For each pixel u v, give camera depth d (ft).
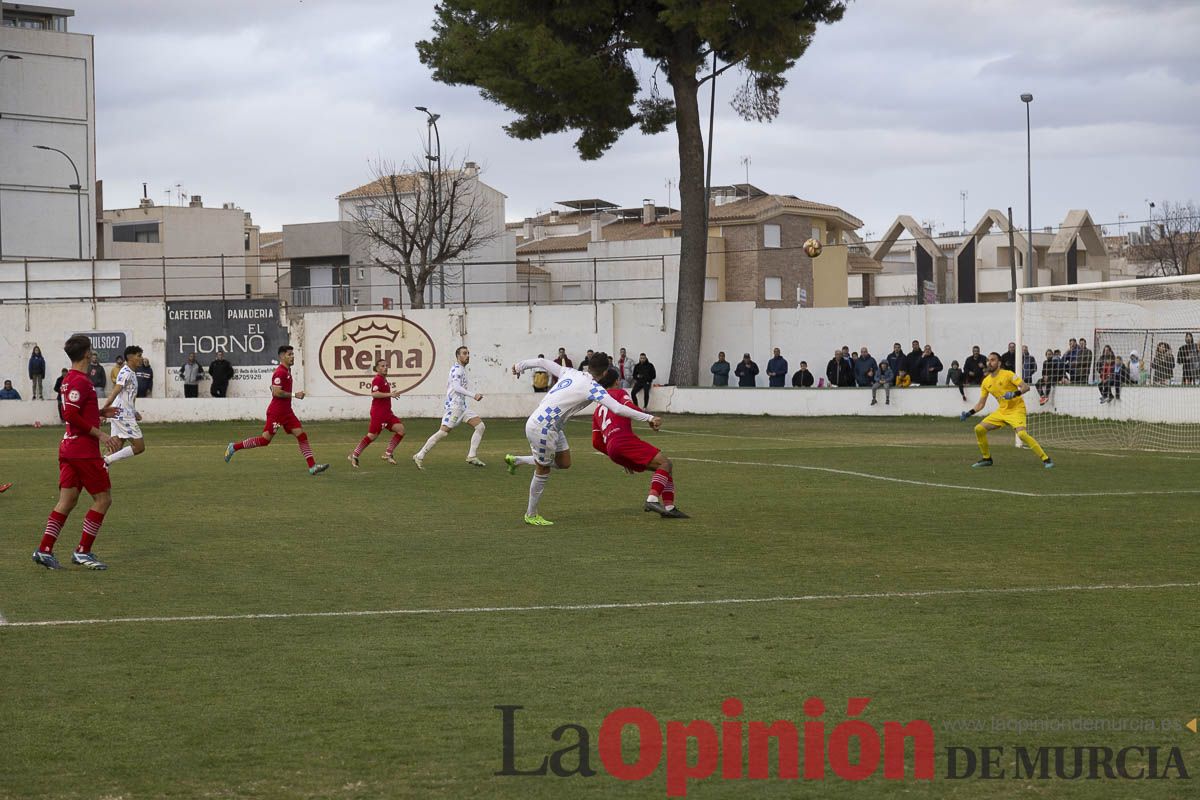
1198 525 57.21
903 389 156.66
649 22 162.61
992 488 73.31
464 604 39.50
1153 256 338.75
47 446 116.98
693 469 86.17
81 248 244.83
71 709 27.89
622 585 42.65
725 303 189.88
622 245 276.00
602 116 164.55
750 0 150.61
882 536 54.03
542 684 29.84
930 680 30.07
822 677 30.37
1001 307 175.22
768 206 280.10
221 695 28.99
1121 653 32.65
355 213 293.84
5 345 177.17
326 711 27.71
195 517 61.36
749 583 42.93
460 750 25.05
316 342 177.58
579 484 77.00
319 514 62.44
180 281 283.38
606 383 59.77
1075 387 138.31
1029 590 41.47
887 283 322.75
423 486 75.92
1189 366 133.08
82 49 244.63
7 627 36.32
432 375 180.55
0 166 236.63
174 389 177.06
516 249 310.45
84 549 46.32
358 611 38.47
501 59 162.91
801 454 99.91
